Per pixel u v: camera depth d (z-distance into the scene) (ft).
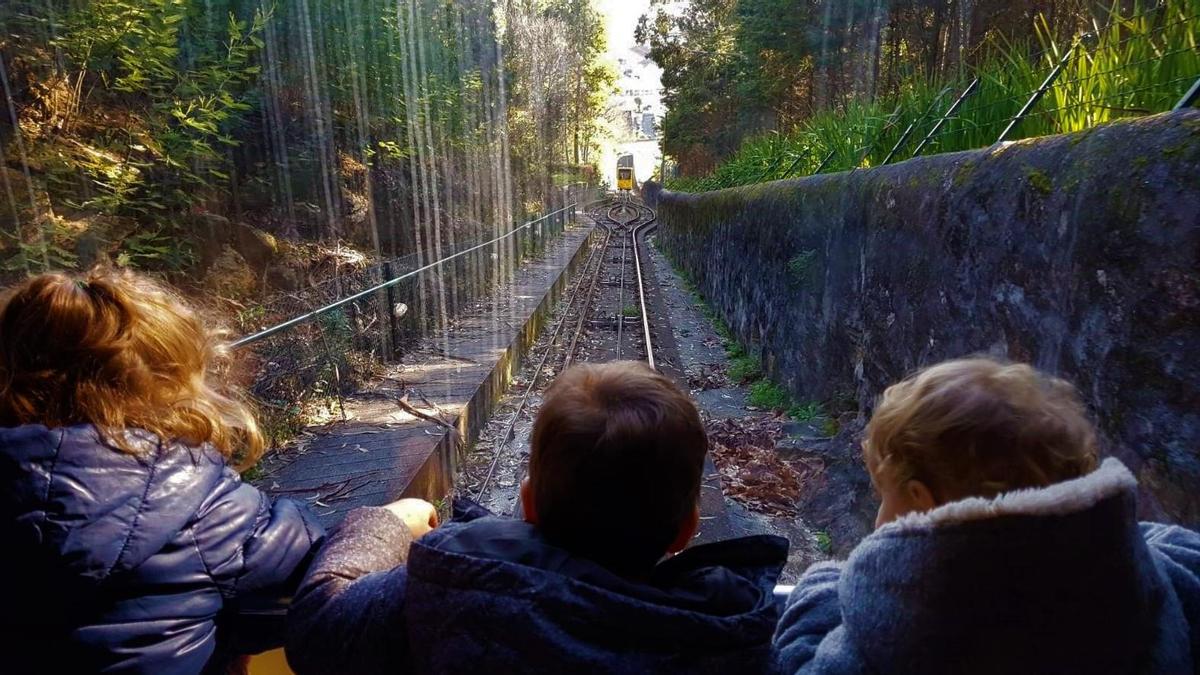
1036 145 9.09
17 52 15.19
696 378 25.13
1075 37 11.27
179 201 18.21
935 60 33.45
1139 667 2.18
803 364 19.93
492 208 50.21
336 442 15.43
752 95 59.41
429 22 39.81
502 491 16.57
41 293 3.03
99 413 2.89
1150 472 6.36
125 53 16.24
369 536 3.41
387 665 2.74
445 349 24.77
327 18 29.96
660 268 61.05
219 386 3.76
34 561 2.65
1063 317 7.84
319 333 18.61
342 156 30.45
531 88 67.36
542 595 2.35
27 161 14.34
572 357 29.09
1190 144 6.19
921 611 2.21
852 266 16.44
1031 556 2.00
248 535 3.17
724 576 2.70
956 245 10.82
